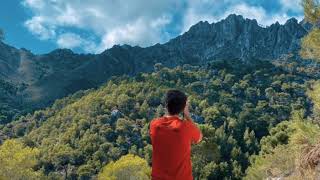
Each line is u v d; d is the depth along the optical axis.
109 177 50.25
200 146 59.47
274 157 21.53
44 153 136.50
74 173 123.56
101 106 164.88
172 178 4.53
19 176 37.06
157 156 4.62
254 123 157.38
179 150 4.57
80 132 146.00
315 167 10.51
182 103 4.73
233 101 186.38
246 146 124.94
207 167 81.19
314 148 10.46
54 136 155.12
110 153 129.88
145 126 145.88
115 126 151.00
